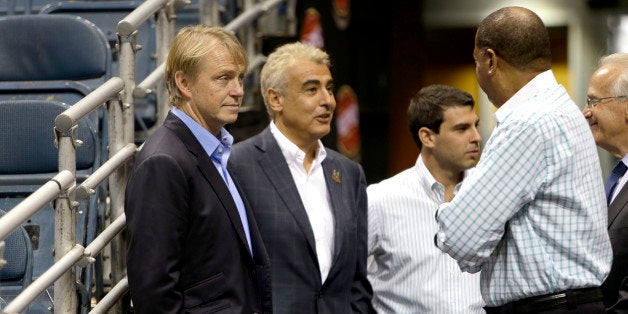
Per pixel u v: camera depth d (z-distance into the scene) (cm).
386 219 955
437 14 2228
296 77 883
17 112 901
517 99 769
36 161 900
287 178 879
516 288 754
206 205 745
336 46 1734
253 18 1223
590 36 2245
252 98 1310
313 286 859
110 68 1009
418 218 952
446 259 938
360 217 916
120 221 823
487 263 774
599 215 757
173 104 779
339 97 1747
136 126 1086
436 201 957
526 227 748
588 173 755
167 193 727
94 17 1191
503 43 767
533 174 740
